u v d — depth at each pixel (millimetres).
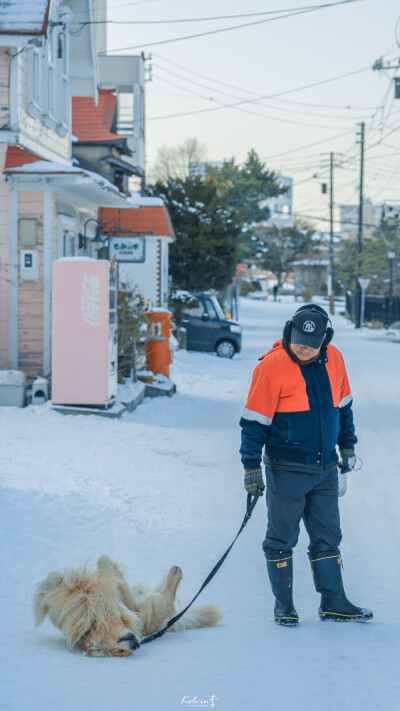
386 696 3934
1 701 3768
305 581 6410
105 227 25234
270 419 5270
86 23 21188
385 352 32625
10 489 8375
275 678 4180
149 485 9539
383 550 7113
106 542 7195
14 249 16406
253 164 88125
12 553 6496
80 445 11664
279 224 155375
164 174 84000
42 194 16375
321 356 5297
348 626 5215
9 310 16484
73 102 27281
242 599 5879
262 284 116938
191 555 7000
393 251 58812
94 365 14281
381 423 14812
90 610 4559
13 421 13383
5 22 15266
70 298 14219
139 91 49062
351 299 68812
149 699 3836
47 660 4375
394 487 9812
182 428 13945
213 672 4266
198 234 38000
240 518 8305
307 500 5387
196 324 30281
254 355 31375
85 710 3688
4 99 16219
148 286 29078
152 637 4926
